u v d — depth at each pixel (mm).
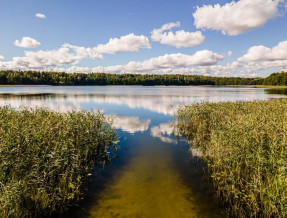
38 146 6348
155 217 4590
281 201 4250
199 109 15125
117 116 18953
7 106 12602
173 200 5262
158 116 19000
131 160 8047
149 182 6230
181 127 13828
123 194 5547
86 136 8531
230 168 6215
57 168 5539
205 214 4699
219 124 10273
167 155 8609
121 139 11070
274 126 8125
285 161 5133
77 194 5195
